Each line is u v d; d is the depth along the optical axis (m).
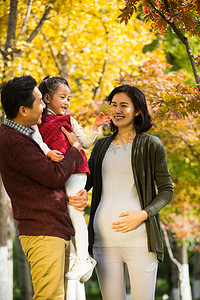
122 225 3.31
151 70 7.32
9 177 2.99
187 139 9.22
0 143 2.97
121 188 3.45
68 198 3.21
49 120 3.25
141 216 3.30
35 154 2.94
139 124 3.59
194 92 3.85
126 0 3.88
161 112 3.81
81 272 3.12
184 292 12.64
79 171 3.25
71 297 5.11
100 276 3.49
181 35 4.03
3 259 7.79
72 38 8.35
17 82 2.98
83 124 7.69
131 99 3.54
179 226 12.53
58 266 2.93
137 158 3.43
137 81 7.14
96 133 3.33
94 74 8.37
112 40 8.14
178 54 10.55
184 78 7.56
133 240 3.38
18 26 8.09
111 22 7.89
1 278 7.74
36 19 8.17
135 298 3.40
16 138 2.95
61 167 2.97
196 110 3.84
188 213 12.01
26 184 2.97
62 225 2.99
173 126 8.53
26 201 2.96
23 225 2.98
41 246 2.92
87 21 8.12
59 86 3.34
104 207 3.47
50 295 2.91
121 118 3.54
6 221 7.90
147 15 3.99
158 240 3.39
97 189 3.58
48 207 2.95
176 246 14.30
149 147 3.45
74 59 8.55
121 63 8.41
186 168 11.85
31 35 7.27
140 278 3.37
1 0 8.02
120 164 3.47
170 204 11.02
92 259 3.33
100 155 3.58
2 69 6.88
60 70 8.34
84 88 8.84
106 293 3.46
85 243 3.20
